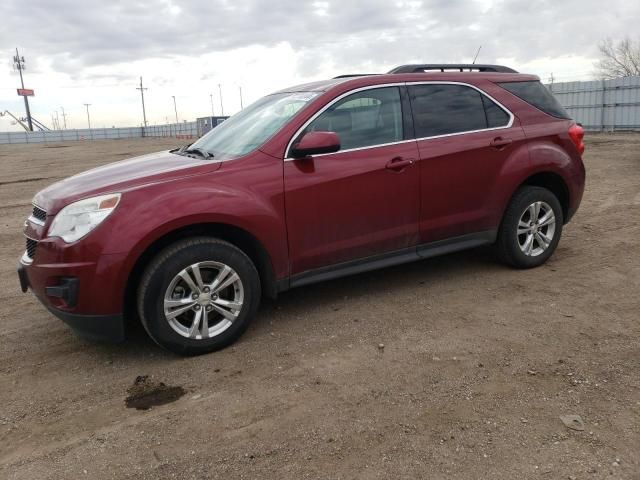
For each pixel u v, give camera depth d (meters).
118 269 3.42
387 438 2.75
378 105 4.37
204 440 2.81
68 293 3.43
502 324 4.01
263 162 3.90
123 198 3.49
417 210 4.47
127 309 3.77
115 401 3.24
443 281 4.98
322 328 4.10
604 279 4.84
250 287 3.85
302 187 3.97
